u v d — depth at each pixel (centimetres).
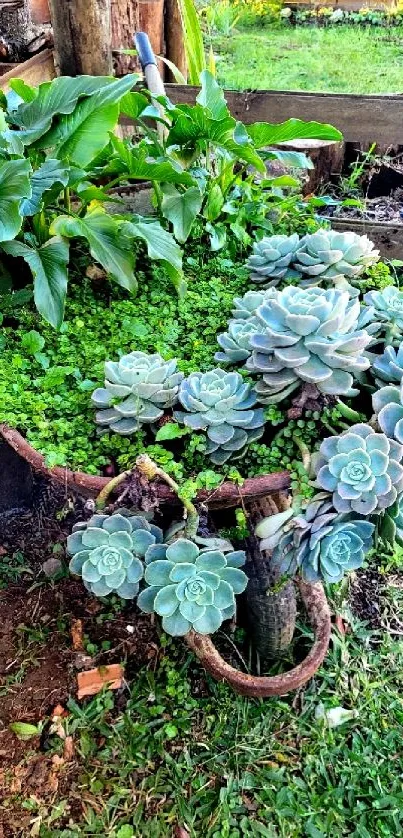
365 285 96
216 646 94
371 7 341
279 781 83
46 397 80
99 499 68
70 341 91
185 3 133
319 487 67
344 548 66
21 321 93
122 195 115
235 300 86
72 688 92
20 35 162
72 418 79
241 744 86
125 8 152
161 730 87
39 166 102
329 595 101
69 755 85
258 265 96
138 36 126
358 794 83
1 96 102
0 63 162
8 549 109
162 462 71
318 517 65
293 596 88
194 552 66
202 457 72
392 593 105
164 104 107
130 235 94
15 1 159
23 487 112
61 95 95
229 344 79
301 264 91
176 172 98
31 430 77
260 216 115
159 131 134
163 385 74
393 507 68
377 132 143
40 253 90
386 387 69
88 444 75
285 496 81
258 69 263
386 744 87
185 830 79
